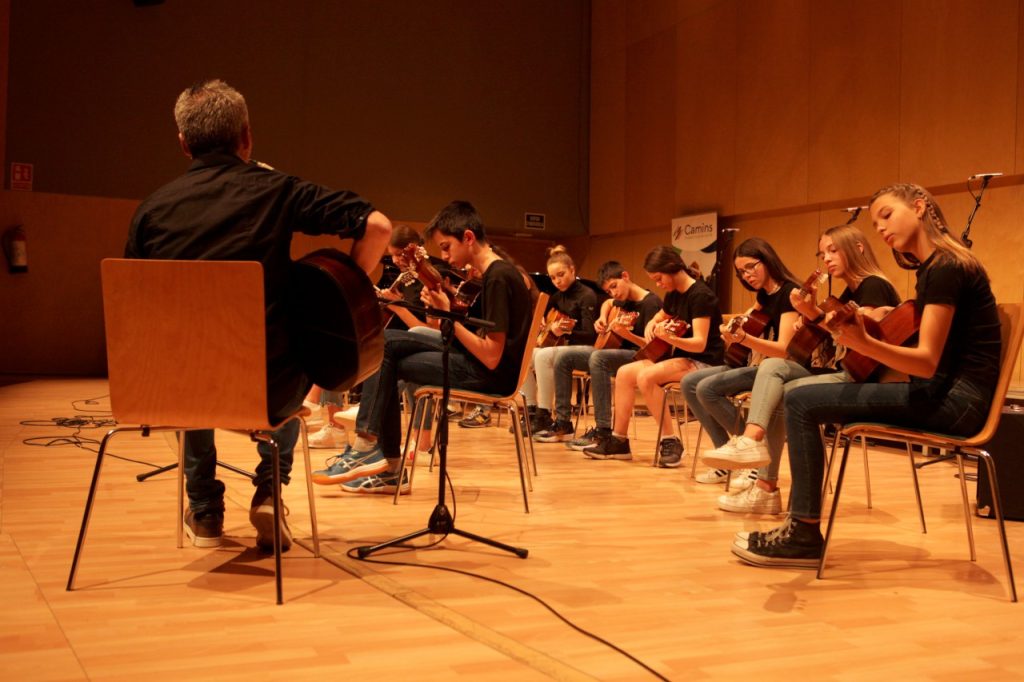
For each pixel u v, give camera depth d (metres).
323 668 1.55
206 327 1.89
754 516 3.08
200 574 2.14
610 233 10.02
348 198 2.11
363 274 2.18
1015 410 3.21
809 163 7.34
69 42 8.25
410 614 1.87
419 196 9.64
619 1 9.73
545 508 3.14
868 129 6.81
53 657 1.57
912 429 2.26
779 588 2.17
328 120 9.24
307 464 2.32
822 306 2.18
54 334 8.48
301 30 9.11
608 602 2.01
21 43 8.10
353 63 9.34
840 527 2.97
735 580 2.23
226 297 1.87
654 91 9.19
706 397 3.74
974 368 2.22
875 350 2.16
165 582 2.06
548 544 2.58
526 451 4.69
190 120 2.15
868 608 2.02
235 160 2.16
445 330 2.42
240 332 1.89
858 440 5.61
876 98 6.75
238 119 2.18
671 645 1.73
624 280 5.24
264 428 1.94
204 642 1.67
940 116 6.26
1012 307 2.23
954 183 6.19
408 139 9.59
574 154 10.28
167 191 2.11
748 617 1.92
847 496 3.61
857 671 1.61
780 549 2.37
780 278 3.72
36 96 8.17
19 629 1.72
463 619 1.82
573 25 10.24
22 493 3.07
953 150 6.17
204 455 2.40
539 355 5.40
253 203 2.06
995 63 5.88
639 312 5.12
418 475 3.80
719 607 1.99
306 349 2.15
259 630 1.74
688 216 8.64
